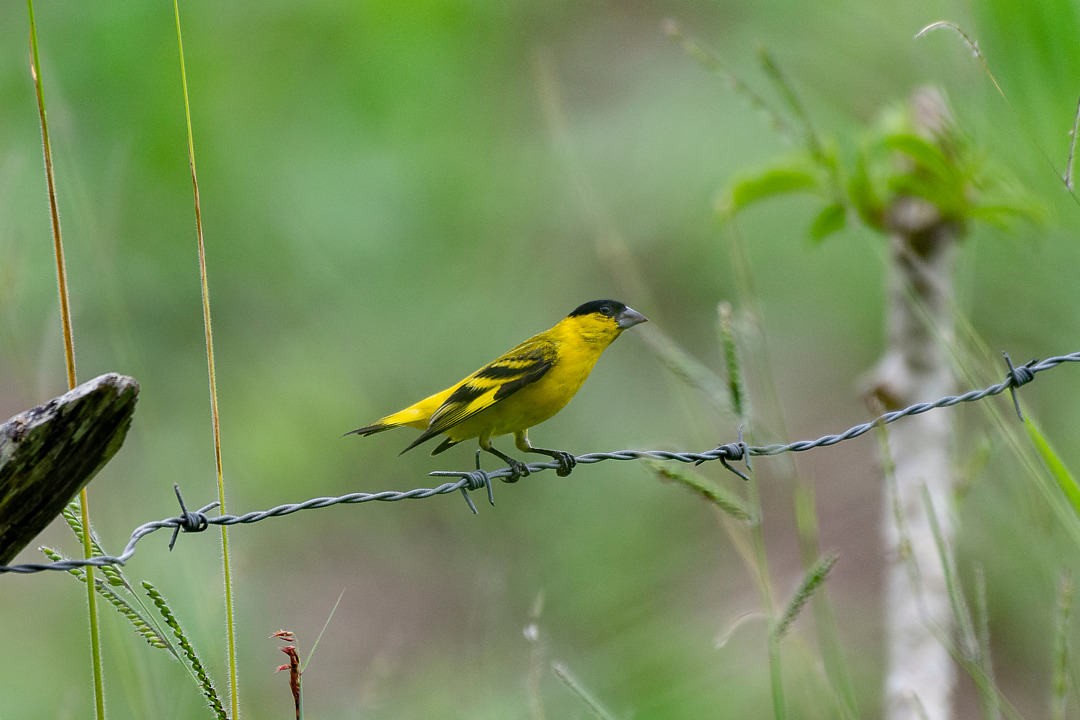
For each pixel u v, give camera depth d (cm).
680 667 979
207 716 723
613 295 1480
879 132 711
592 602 1105
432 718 896
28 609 1256
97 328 1325
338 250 1523
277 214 1516
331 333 1525
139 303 1454
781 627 542
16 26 1390
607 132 1501
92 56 1395
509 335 1525
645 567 1181
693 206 1450
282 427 1480
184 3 1479
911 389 747
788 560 1327
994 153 645
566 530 1284
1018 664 844
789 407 1498
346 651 1284
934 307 737
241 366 1520
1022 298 767
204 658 723
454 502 1423
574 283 1529
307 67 1550
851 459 1480
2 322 799
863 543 1347
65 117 911
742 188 749
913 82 744
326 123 1544
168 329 1489
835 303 1420
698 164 1440
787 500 1430
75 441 373
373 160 1529
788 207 1458
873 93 781
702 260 1479
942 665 673
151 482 1229
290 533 1456
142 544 1131
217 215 1509
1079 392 759
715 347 1460
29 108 1352
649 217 1473
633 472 1354
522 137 1578
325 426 1492
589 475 1373
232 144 1503
